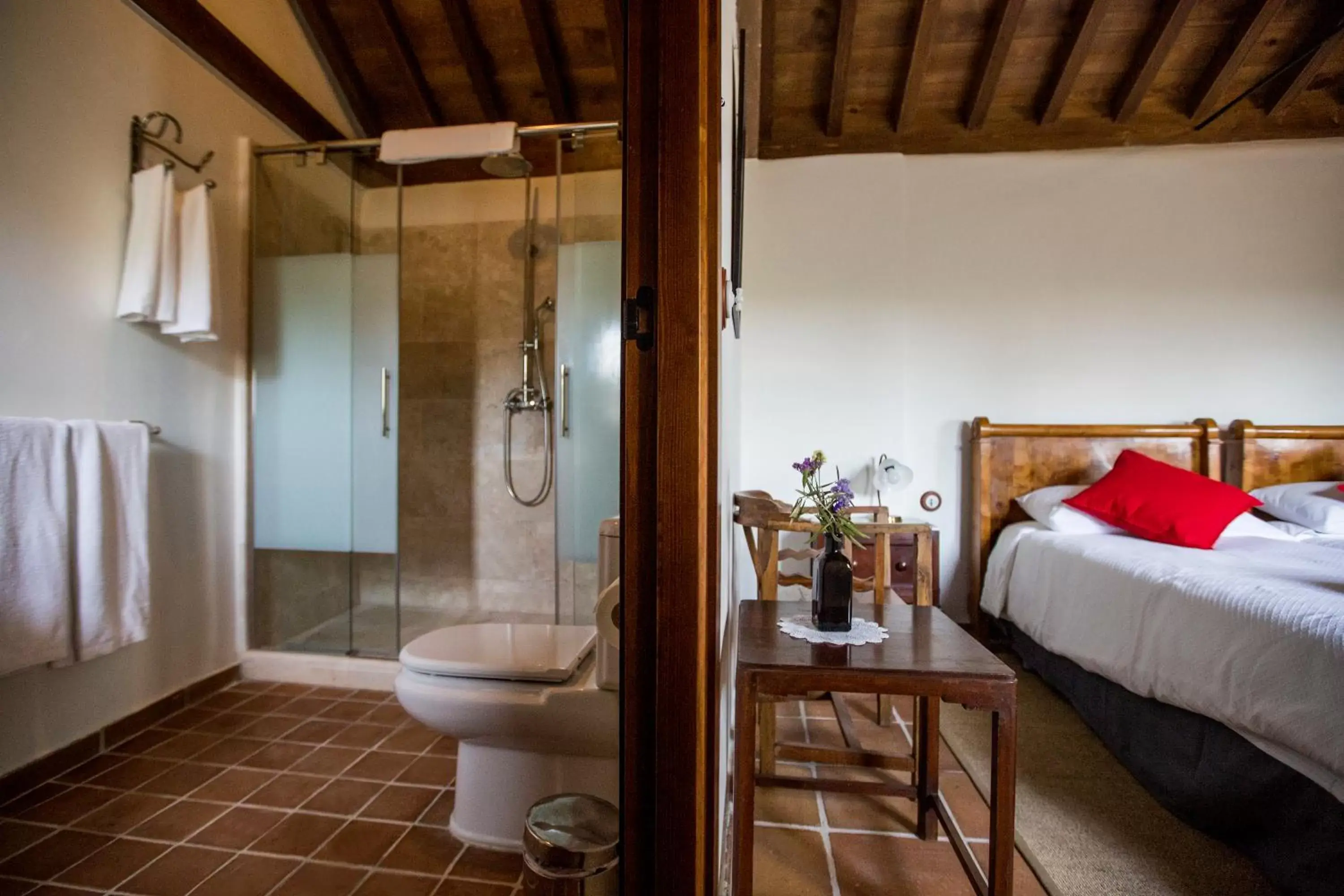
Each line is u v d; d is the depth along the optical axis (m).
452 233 3.48
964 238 3.30
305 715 2.26
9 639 1.60
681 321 0.86
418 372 3.52
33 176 1.81
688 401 0.86
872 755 1.69
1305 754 1.31
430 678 1.60
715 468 0.96
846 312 3.29
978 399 3.30
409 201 3.51
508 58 3.05
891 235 3.27
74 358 1.92
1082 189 3.24
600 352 2.75
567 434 2.80
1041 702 2.47
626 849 0.91
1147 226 3.20
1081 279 3.24
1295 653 1.38
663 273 0.87
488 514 3.46
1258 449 3.04
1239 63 2.86
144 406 2.15
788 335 3.32
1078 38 2.80
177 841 1.55
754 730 1.17
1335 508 2.60
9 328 1.75
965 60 3.03
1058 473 3.16
